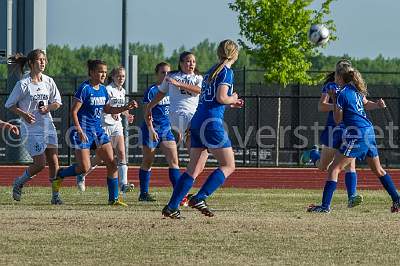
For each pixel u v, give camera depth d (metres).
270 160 79.38
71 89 90.62
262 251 22.98
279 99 77.69
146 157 38.47
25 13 69.00
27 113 35.91
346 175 36.03
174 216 28.53
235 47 27.95
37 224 27.19
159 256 22.17
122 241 24.25
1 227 26.48
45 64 36.50
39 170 36.69
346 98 32.97
